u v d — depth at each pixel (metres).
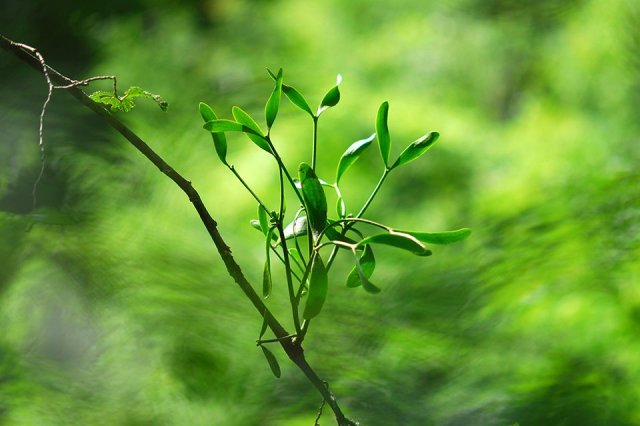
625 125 5.20
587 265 2.91
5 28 3.45
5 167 2.81
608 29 5.70
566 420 2.26
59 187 2.86
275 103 1.68
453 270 2.87
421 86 6.73
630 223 3.04
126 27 3.95
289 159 4.39
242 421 2.36
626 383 2.40
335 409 1.69
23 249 2.62
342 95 5.08
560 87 6.15
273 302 2.82
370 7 7.10
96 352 2.52
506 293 2.80
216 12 5.00
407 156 1.68
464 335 2.58
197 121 3.59
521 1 6.78
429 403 2.29
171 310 2.59
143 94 1.73
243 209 3.76
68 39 3.63
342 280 2.98
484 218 3.48
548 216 3.21
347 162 1.70
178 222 3.22
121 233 2.83
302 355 1.70
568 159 4.54
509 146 5.48
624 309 2.73
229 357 2.53
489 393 2.29
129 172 3.13
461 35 6.96
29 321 2.54
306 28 6.52
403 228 4.61
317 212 1.68
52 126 3.03
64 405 2.35
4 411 2.32
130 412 2.37
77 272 2.62
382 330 2.57
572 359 2.50
